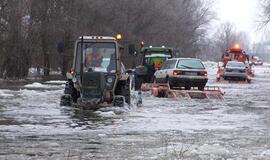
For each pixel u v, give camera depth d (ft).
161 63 167.02
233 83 211.00
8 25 207.62
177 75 131.13
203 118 78.69
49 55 231.50
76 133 60.13
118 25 274.57
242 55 270.26
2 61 211.61
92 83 89.66
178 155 44.75
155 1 328.90
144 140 54.70
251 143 52.75
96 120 73.67
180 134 59.98
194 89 133.80
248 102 112.37
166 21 347.56
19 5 209.05
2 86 159.53
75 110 86.89
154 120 74.69
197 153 45.70
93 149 48.62
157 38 326.44
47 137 56.59
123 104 92.02
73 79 93.15
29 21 218.38
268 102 112.68
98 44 95.55
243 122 73.72
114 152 46.80
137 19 301.22
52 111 85.05
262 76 300.40
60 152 46.83
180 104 104.53
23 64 216.74
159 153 45.93
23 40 213.25
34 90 140.36
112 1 270.67
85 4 242.78
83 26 241.55
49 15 225.56
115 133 60.49
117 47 95.50
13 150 47.78
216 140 54.95
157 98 120.57
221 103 108.68
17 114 80.33
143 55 170.81
